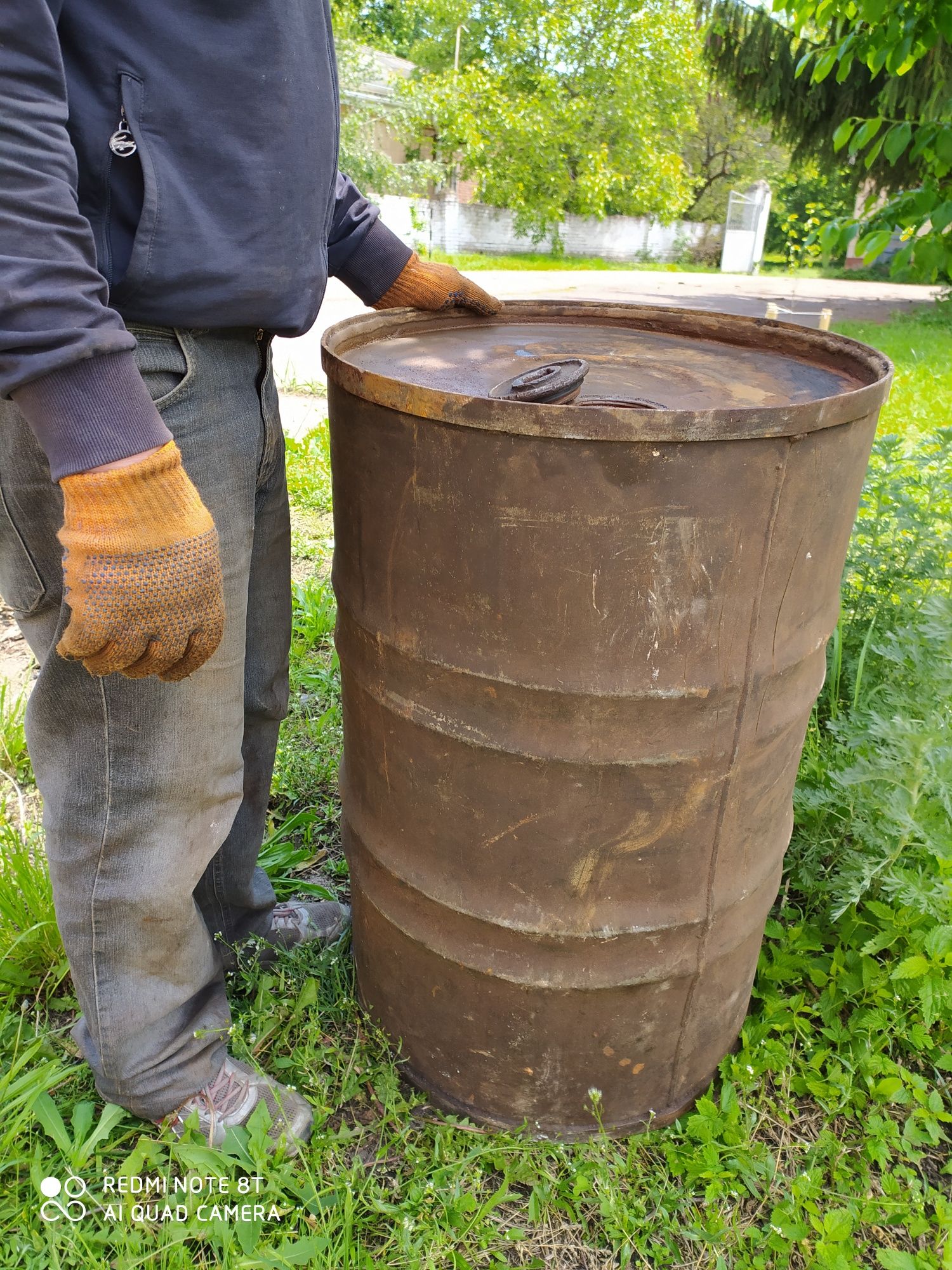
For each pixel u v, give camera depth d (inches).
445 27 932.0
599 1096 59.9
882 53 104.6
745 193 1176.8
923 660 80.0
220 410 48.9
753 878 57.9
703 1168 58.2
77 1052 64.0
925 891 67.3
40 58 35.5
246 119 43.8
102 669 41.1
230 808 55.9
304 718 104.6
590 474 44.0
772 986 71.8
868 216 118.3
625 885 54.0
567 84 896.9
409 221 730.2
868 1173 58.9
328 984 72.1
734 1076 64.2
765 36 429.7
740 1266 53.7
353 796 64.0
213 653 44.0
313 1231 54.1
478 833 54.0
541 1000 56.9
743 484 45.1
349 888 83.0
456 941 57.5
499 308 75.0
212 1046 59.7
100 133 40.9
